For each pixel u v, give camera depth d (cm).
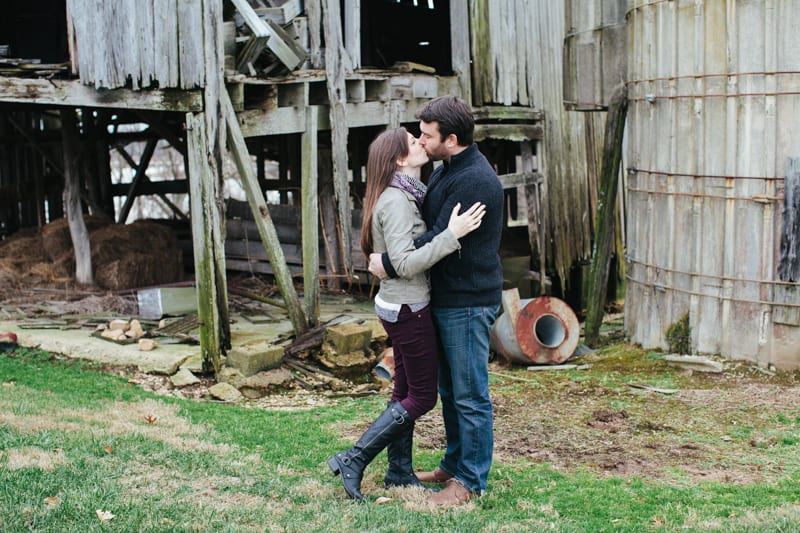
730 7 848
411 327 456
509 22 1273
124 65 831
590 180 1465
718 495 529
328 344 902
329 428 681
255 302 1146
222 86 855
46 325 953
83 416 649
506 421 709
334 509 464
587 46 1045
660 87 926
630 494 526
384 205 452
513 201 1684
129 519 436
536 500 503
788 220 826
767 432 675
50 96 827
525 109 1298
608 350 990
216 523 439
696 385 823
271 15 962
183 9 835
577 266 1434
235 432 653
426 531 432
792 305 830
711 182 877
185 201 2638
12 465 501
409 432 496
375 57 1575
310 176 953
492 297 464
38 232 1280
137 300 1067
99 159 1481
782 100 831
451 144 452
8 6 1395
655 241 949
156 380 834
